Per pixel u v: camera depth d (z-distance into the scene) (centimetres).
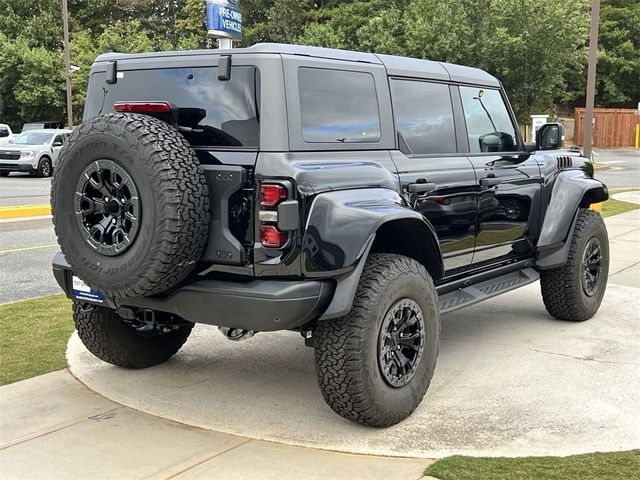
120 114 358
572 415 408
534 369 491
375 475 337
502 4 2792
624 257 912
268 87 360
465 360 512
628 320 625
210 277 369
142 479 336
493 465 343
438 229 461
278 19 3994
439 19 2858
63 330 582
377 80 429
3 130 3094
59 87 3988
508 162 544
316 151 375
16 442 377
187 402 436
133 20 4231
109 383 468
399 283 387
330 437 383
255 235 352
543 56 2823
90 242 360
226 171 353
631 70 4581
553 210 588
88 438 382
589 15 2955
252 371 495
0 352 525
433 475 334
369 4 3622
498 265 553
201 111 379
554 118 3086
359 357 368
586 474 333
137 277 347
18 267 859
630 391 446
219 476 338
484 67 2845
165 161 339
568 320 620
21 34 4175
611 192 1773
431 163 460
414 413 414
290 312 352
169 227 338
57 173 366
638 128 4078
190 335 584
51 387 459
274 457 358
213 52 381
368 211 371
